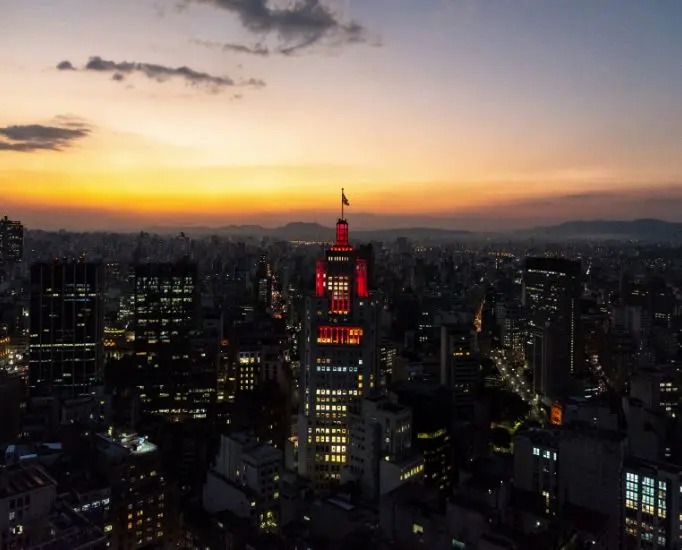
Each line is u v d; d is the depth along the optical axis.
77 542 159.25
